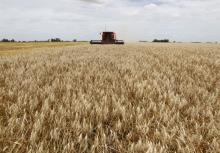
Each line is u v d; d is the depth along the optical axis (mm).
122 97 4207
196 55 15266
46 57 12484
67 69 8016
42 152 2301
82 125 3068
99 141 2697
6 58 11523
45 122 3105
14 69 7383
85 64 8820
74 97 4035
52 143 2607
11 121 2988
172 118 3246
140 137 2711
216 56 14633
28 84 5098
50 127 2898
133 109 3658
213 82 6172
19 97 3941
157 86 5098
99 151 2520
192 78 6742
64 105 3826
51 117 3252
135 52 17984
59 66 8352
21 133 2738
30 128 2881
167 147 2523
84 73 6965
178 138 2693
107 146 2613
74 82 5438
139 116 3287
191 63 10312
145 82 5395
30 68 7574
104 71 7039
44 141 2564
